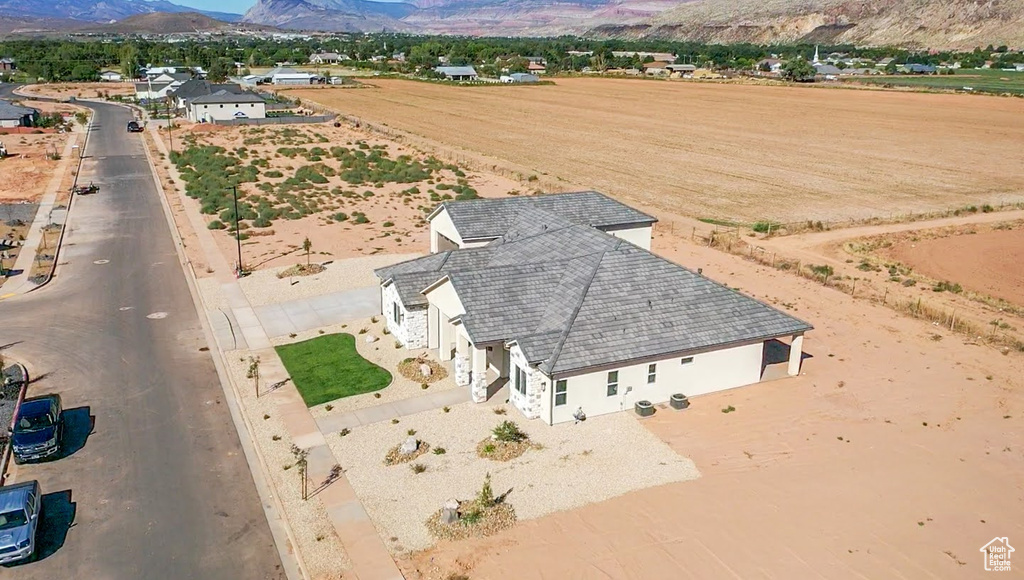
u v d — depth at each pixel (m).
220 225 55.66
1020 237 56.75
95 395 29.98
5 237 52.88
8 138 99.75
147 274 45.53
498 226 41.44
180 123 114.69
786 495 23.22
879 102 148.38
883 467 24.89
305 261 47.50
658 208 64.69
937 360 33.69
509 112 133.88
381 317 37.97
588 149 96.94
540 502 22.73
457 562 20.20
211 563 20.58
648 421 27.66
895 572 19.89
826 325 37.88
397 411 28.30
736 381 30.52
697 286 31.66
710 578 19.59
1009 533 21.58
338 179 74.69
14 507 20.83
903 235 57.03
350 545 20.89
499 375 31.25
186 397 29.92
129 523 22.20
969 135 108.75
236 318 37.78
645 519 21.97
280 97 147.12
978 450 26.06
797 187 74.75
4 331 36.34
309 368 31.95
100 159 86.06
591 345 27.64
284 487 23.56
